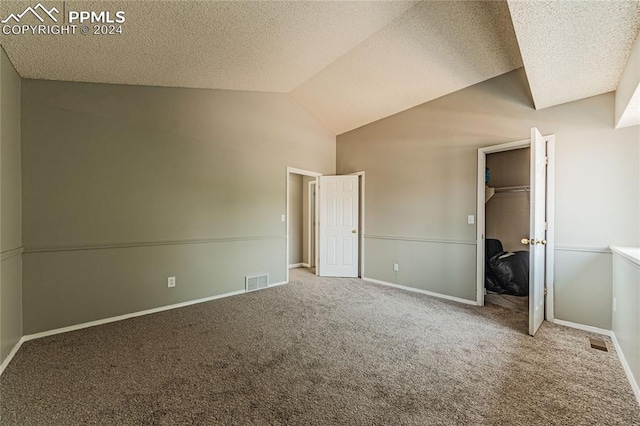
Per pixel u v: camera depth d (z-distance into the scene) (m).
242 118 3.92
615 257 2.39
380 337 2.48
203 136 3.55
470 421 1.47
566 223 2.74
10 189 2.22
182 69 2.95
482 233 3.34
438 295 3.75
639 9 1.49
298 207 6.03
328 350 2.24
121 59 2.51
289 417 1.50
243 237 3.93
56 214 2.60
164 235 3.23
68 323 2.65
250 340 2.42
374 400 1.64
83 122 2.73
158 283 3.19
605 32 1.70
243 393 1.70
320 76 3.75
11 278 2.22
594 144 2.60
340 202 4.96
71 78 2.62
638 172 2.41
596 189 2.59
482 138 3.35
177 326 2.73
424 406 1.59
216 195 3.67
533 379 1.85
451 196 3.63
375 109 4.29
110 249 2.88
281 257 4.41
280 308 3.26
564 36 1.75
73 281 2.68
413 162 4.05
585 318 2.64
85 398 1.65
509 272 3.62
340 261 4.96
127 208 2.98
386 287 4.21
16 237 2.32
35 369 1.96
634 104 2.05
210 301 3.53
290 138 4.52
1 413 1.53
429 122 3.87
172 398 1.66
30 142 2.48
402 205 4.19
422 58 3.13
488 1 2.34
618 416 1.52
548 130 2.86
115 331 2.61
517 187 3.97
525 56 1.97
